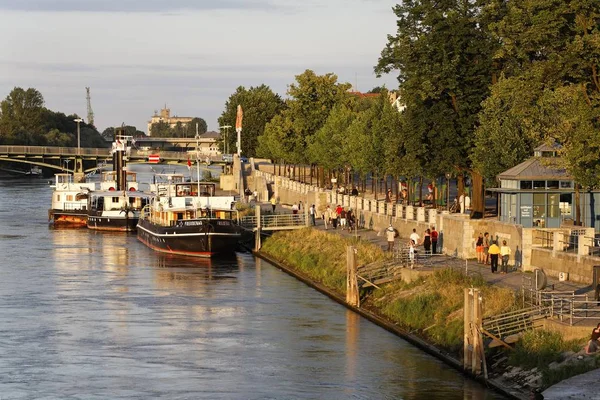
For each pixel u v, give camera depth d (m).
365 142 143.50
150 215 147.62
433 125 109.75
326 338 75.38
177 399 60.38
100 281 105.19
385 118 143.75
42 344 74.44
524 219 85.75
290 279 106.12
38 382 64.25
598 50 85.62
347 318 82.88
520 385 57.38
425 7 114.31
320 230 124.12
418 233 107.56
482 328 61.59
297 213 147.00
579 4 89.31
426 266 86.06
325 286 98.31
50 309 88.25
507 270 81.94
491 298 68.94
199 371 66.62
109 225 165.38
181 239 127.06
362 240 108.56
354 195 152.38
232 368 67.25
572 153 81.31
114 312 86.94
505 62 109.19
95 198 170.00
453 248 94.25
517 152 99.62
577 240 79.81
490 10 107.19
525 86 93.94
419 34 117.94
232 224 126.62
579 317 59.03
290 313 85.56
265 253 126.50
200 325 81.12
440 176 116.00
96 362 69.19
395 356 68.81
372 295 87.44
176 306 89.75
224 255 126.56
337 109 181.75
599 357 54.06
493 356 62.44
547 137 89.62
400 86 121.06
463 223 91.81
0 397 60.97
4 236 155.25
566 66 88.69
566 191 85.75
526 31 96.44
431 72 107.75
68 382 64.19
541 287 65.69
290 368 66.81
